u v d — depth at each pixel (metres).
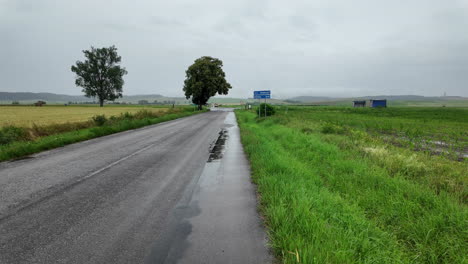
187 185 4.95
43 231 3.03
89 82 73.44
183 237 2.86
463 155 8.19
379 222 3.27
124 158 7.68
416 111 52.19
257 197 4.23
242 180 5.29
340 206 3.58
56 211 3.65
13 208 3.76
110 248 2.63
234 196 4.29
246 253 2.52
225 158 7.64
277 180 4.64
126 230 3.05
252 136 11.56
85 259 2.43
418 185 4.46
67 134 12.44
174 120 26.88
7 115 31.56
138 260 2.40
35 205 3.88
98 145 10.28
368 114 38.28
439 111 52.81
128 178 5.46
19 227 3.14
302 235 2.69
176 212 3.61
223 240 2.78
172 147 9.76
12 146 8.59
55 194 4.40
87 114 34.44
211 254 2.49
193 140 11.73
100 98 75.81
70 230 3.06
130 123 17.98
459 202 3.86
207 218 3.39
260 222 3.26
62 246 2.68
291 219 3.01
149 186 4.89
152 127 18.72
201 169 6.28
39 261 2.41
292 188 4.12
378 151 7.26
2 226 3.17
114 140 11.80
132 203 3.98
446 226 2.98
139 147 9.77
